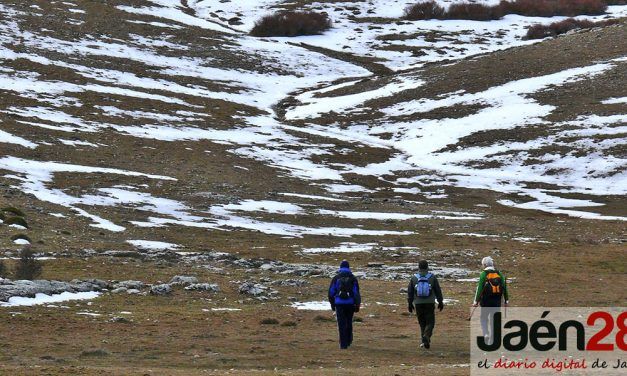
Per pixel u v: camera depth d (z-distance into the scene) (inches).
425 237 4227.4
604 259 3540.8
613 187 5944.9
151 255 3253.0
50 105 7342.5
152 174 5551.2
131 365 1392.7
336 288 1631.4
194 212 4564.5
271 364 1438.2
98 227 3897.6
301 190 5625.0
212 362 1445.6
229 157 6446.9
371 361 1488.7
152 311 2107.5
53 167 5310.0
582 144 6688.0
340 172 6392.7
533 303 2401.6
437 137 7362.2
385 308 2314.2
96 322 1886.1
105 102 7785.4
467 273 3112.7
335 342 1721.2
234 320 2020.2
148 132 6973.4
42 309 2004.2
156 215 4384.8
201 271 2942.9
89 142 6299.2
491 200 5679.1
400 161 6830.7
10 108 6948.8
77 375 1213.1
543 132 7071.9
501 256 3631.9
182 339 1708.9
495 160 6668.3
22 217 3809.1
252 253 3543.3
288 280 2723.9
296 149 7003.0
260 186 5590.6
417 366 1395.2
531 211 5324.8
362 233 4303.6
